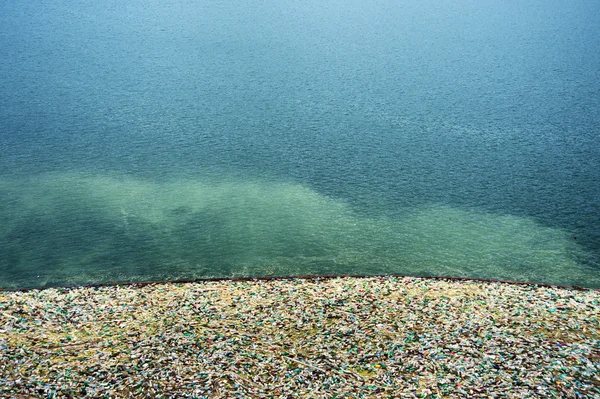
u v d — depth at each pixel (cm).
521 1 19738
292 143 6894
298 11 17625
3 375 2725
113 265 4241
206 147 6750
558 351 2855
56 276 4088
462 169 6091
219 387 2656
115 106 8319
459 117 7825
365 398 2594
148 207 5162
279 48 12362
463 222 4919
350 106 8369
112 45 12631
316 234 4700
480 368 2750
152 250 4456
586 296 3525
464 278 3912
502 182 5747
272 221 4928
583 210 5122
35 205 5191
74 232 4725
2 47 12275
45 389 2633
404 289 3609
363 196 5441
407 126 7500
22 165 6128
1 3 18788
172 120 7725
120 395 2608
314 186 5666
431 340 2978
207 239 4619
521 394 2569
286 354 2898
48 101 8531
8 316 3281
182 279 4012
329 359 2855
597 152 6506
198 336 3052
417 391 2623
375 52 12000
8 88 9194
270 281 3778
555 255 4369
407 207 5216
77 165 6153
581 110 8019
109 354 2898
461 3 19362
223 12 17338
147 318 3247
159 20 15875
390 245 4531
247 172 6012
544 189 5569
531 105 8288
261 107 8319
